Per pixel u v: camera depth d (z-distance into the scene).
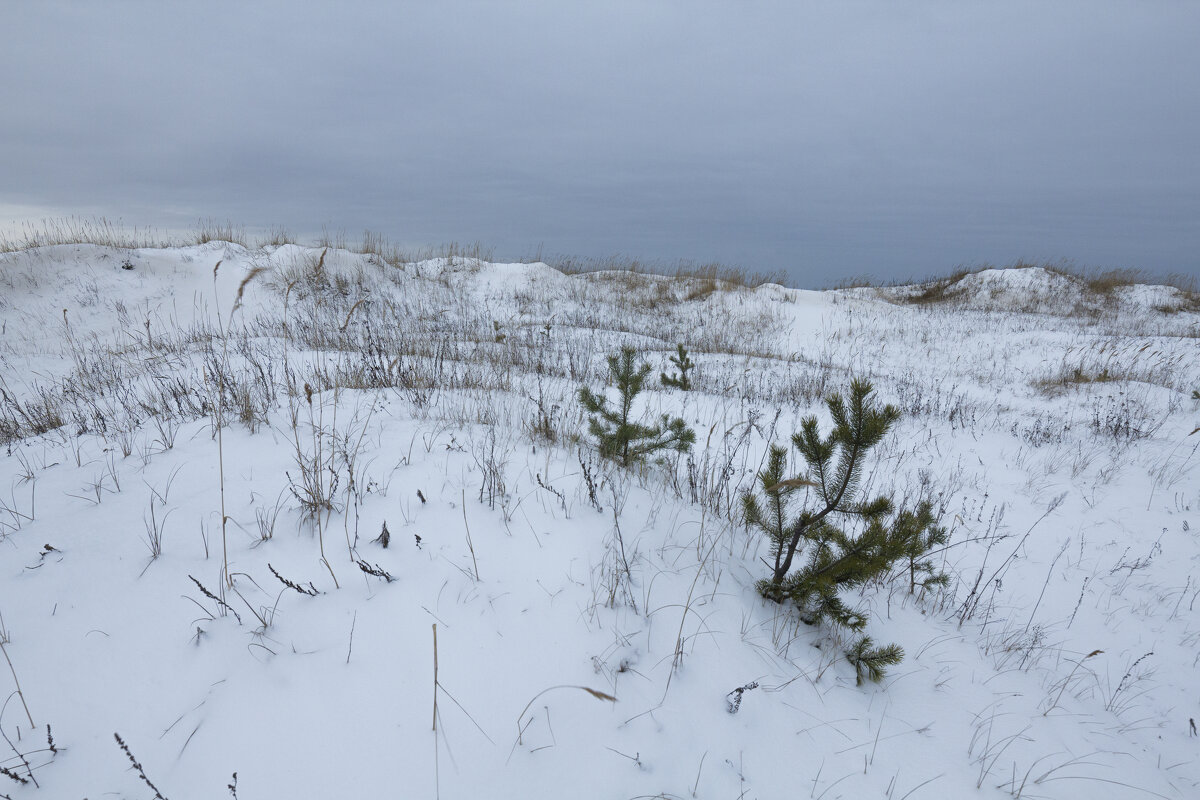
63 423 5.50
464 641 2.24
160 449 3.76
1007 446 7.52
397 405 4.96
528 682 2.13
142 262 15.09
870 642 2.67
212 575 2.49
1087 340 16.62
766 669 2.47
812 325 21.14
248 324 13.34
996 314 22.62
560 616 2.43
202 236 18.30
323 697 1.98
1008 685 2.93
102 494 3.17
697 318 21.48
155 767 1.74
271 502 3.06
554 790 1.80
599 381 8.88
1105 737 2.68
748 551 3.40
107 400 6.35
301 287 15.54
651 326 19.56
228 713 1.91
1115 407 9.87
